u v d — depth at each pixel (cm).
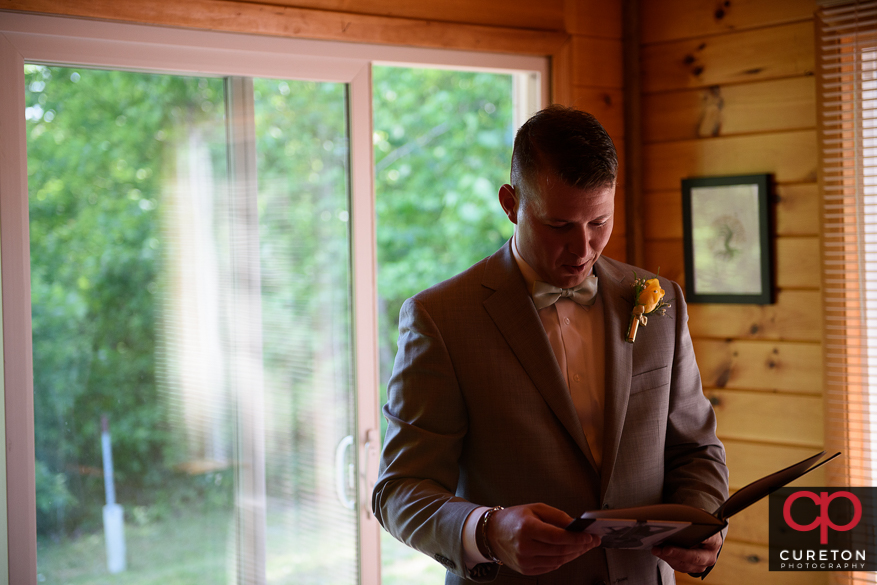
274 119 229
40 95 199
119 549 212
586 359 151
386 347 629
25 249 197
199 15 210
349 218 240
